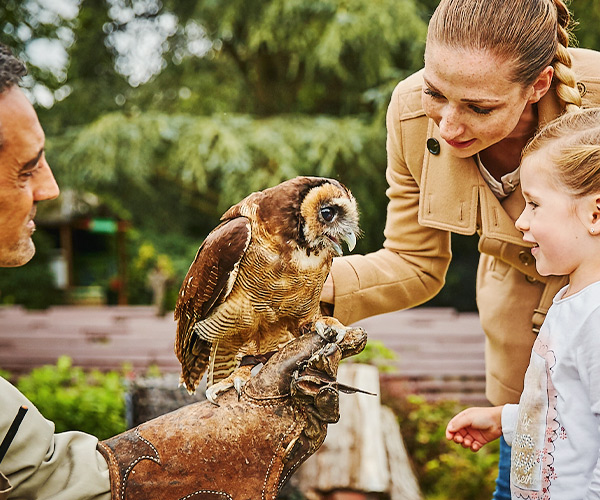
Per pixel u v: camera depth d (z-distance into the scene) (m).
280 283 1.64
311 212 1.61
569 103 1.59
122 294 14.53
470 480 5.45
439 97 1.55
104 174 11.06
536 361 1.47
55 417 4.95
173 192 13.56
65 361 6.01
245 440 1.42
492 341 2.06
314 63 11.74
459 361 6.89
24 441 1.28
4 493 1.22
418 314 8.11
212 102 12.70
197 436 1.40
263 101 13.36
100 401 5.09
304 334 1.64
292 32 11.76
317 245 1.64
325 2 11.48
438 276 2.00
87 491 1.29
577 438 1.37
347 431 4.12
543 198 1.44
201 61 13.03
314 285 1.68
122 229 14.67
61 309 9.84
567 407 1.39
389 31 11.05
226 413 1.43
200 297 1.70
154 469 1.36
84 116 12.81
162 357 7.34
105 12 13.29
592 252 1.41
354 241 1.66
